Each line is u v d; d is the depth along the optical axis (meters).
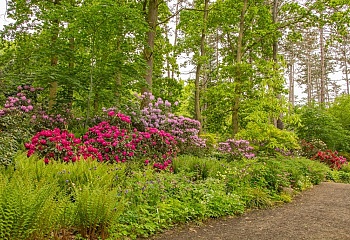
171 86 16.64
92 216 3.63
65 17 8.98
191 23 16.98
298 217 5.51
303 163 10.54
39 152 5.70
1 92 8.98
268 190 6.93
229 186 6.50
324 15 14.38
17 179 3.65
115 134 7.10
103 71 9.52
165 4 15.07
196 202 5.38
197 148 9.59
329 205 6.61
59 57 9.51
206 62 17.38
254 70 13.16
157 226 4.35
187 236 4.28
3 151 4.88
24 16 11.67
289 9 15.09
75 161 5.61
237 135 11.48
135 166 6.49
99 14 8.63
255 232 4.58
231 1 15.10
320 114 17.45
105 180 4.69
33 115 8.26
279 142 11.52
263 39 15.63
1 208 2.89
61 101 9.20
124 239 3.82
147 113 9.49
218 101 14.52
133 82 11.63
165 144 7.94
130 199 4.71
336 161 13.66
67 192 4.36
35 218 3.05
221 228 4.75
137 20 9.43
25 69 10.62
